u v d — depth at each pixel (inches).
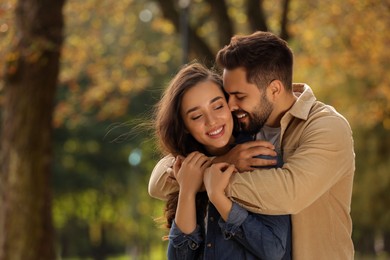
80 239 1957.4
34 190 550.3
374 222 1300.4
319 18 809.5
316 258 178.9
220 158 181.0
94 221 1658.5
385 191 1253.7
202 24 861.8
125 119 1391.5
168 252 185.3
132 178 1583.4
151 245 1953.7
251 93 178.9
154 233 1739.7
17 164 547.5
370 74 887.7
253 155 177.9
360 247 1860.2
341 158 177.5
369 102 980.6
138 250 1881.2
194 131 181.0
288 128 183.2
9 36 529.0
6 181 550.3
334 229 181.0
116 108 941.8
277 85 180.1
